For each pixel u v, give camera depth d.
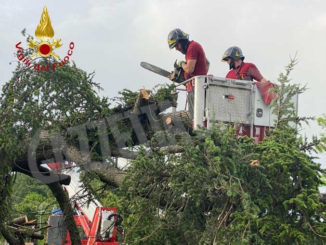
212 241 10.92
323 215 11.05
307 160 11.40
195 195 11.06
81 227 20.23
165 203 11.93
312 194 10.95
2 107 12.09
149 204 11.58
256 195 11.20
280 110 12.03
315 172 11.20
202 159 11.32
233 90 12.25
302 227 10.98
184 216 11.51
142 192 11.63
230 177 11.05
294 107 12.05
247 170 11.20
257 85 12.42
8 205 13.44
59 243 16.89
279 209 11.23
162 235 11.58
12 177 13.20
